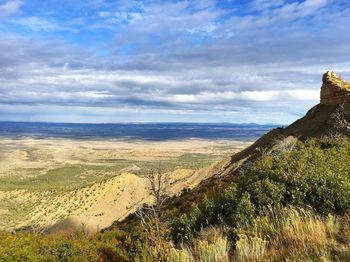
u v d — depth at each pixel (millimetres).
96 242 12641
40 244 11820
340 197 8133
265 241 6008
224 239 6902
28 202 125625
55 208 96375
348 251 4992
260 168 10758
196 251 6848
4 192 141500
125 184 91062
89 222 76750
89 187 98125
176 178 79750
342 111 39219
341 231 6297
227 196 9688
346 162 11305
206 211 9773
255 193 9133
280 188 9047
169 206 21078
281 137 44062
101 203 85500
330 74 49719
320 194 8367
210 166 66500
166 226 10008
